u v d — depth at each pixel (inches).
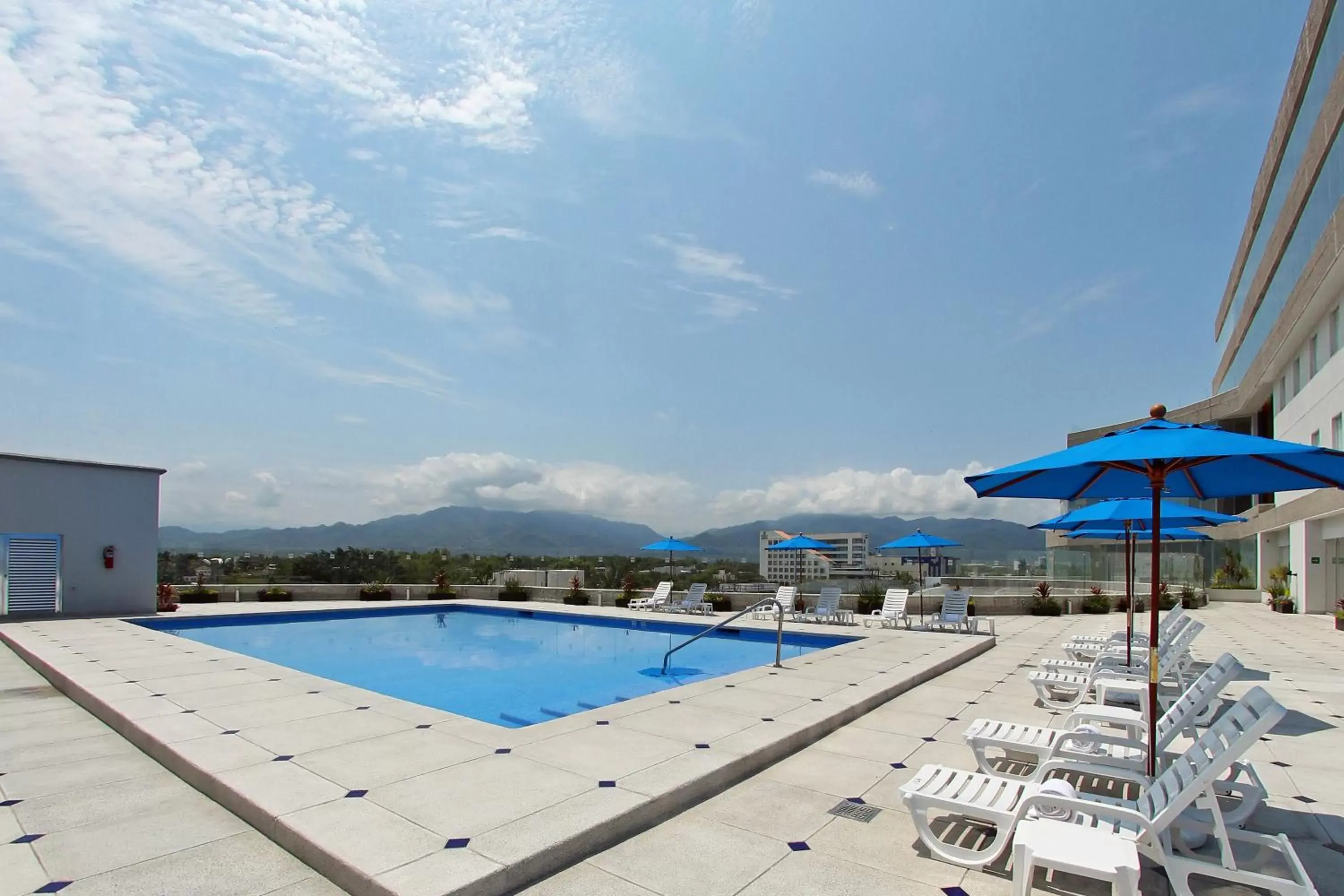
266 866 144.3
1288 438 986.7
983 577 838.5
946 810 147.2
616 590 817.5
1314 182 790.5
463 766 194.7
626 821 161.5
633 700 282.0
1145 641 419.5
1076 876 142.1
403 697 380.8
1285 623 720.3
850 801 184.2
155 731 228.7
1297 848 158.2
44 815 171.9
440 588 869.2
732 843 157.9
